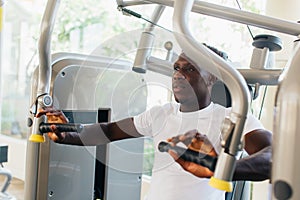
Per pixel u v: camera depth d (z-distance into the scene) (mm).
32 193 1452
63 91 1462
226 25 2225
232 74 734
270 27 1025
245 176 789
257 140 958
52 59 1458
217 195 1269
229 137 711
